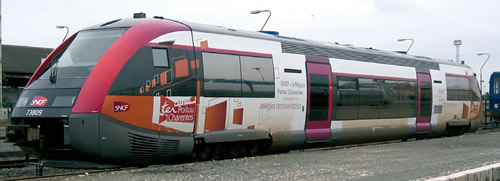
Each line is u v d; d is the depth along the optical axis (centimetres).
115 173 1020
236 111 1327
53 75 1148
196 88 1234
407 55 2089
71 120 1063
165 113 1168
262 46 1422
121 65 1108
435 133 2175
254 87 1373
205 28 1297
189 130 1223
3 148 1753
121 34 1159
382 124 1859
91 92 1075
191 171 1027
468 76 2447
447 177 750
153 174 986
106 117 1073
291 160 1227
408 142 1847
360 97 1750
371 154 1370
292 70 1494
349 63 1720
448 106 2253
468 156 1311
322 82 1595
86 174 1026
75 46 1190
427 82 2123
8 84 4669
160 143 1159
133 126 1113
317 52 1605
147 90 1136
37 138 1106
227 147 1371
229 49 1327
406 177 918
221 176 947
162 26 1204
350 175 945
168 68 1182
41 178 1002
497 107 3412
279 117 1448
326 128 1616
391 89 1906
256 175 956
